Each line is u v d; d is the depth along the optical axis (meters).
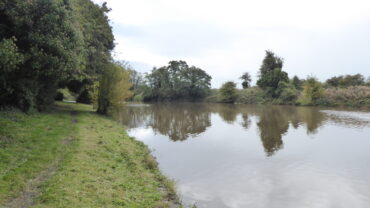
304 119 29.36
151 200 7.14
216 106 56.66
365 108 45.31
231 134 20.06
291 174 10.89
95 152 10.16
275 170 11.39
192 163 12.23
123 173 8.75
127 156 10.82
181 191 8.84
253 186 9.53
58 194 6.03
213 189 9.16
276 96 65.50
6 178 6.48
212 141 17.38
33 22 12.91
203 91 82.31
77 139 11.52
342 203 8.26
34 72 13.84
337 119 29.02
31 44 13.09
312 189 9.35
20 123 12.16
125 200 6.63
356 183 9.92
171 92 81.31
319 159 13.12
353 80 60.06
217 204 8.01
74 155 9.11
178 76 82.38
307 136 19.23
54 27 13.68
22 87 14.14
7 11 11.62
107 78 22.66
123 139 14.26
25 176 6.87
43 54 13.37
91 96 24.59
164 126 24.03
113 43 30.61
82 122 16.47
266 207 7.93
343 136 19.12
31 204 5.57
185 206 7.61
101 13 28.08
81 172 7.67
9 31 12.57
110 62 24.58
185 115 34.62
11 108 14.02
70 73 17.80
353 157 13.47
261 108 48.59
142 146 14.08
